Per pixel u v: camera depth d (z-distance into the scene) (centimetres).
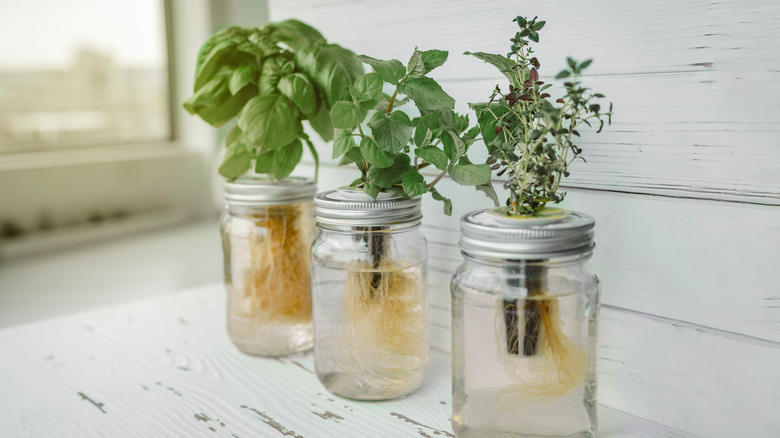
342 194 67
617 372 66
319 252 68
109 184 250
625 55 60
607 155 63
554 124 53
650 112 59
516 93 57
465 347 58
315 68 74
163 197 269
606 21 61
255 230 78
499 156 58
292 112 72
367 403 69
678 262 60
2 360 83
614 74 61
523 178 56
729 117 55
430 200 81
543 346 54
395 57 82
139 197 260
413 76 62
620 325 65
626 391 65
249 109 71
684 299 60
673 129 58
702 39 55
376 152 60
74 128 250
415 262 67
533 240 51
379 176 63
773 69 52
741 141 54
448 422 64
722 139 55
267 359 82
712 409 59
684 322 60
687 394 61
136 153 260
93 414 68
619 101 61
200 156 279
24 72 233
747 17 53
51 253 227
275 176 76
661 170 59
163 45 273
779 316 54
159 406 69
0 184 220
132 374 78
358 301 66
